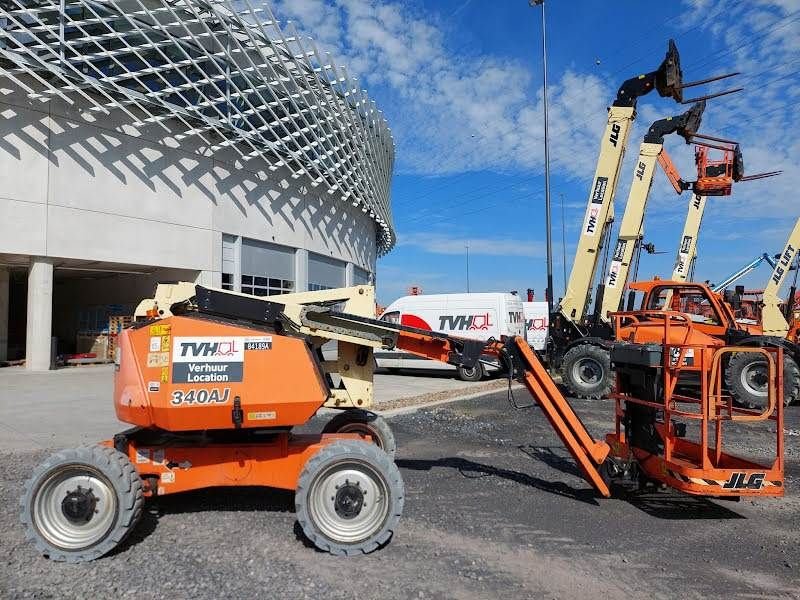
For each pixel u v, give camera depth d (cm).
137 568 395
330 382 583
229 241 2267
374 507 427
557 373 1505
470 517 511
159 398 435
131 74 1795
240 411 436
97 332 2156
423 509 531
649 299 1280
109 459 411
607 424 966
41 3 1672
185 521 488
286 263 2581
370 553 425
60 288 3145
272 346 447
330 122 2477
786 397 1188
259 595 357
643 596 364
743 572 402
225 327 444
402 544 444
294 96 2238
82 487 411
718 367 518
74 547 402
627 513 528
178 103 2053
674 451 589
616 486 610
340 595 358
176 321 439
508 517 512
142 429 488
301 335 481
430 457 739
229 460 466
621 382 620
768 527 495
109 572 388
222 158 2220
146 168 1969
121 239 1900
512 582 381
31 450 721
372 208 3262
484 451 774
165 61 1989
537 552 433
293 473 468
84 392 1273
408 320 1750
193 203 2108
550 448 794
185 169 2084
